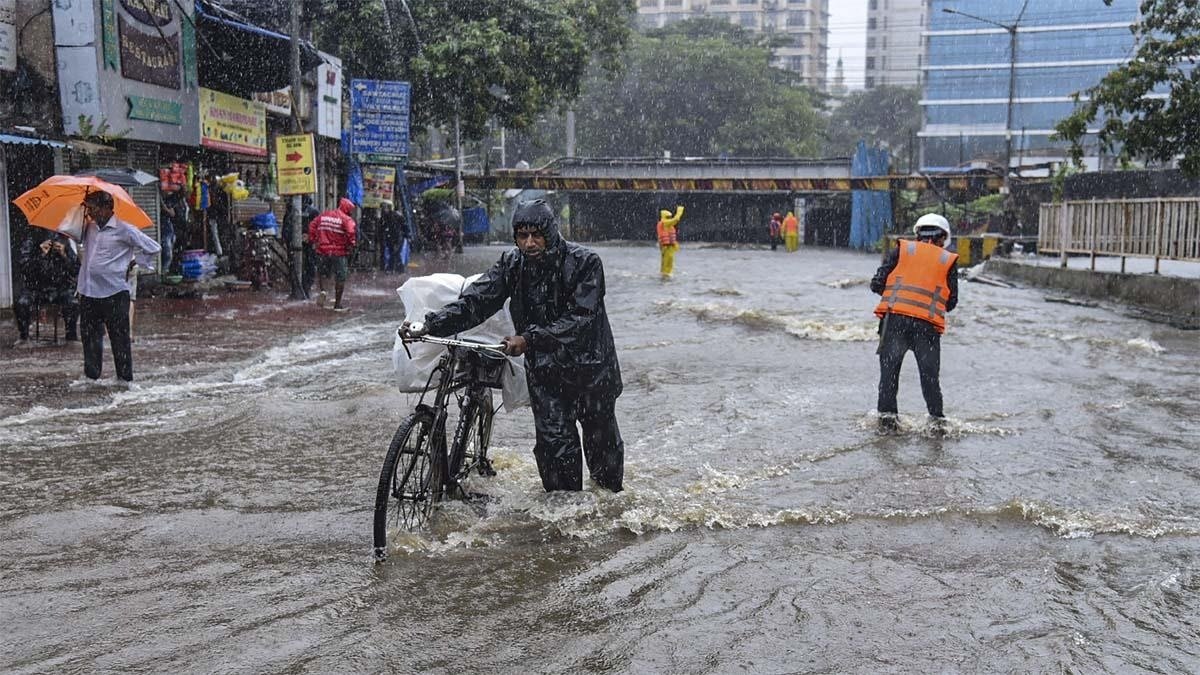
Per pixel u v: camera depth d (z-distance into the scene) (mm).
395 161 25594
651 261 33719
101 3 15578
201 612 4117
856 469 6484
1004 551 5004
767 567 4711
